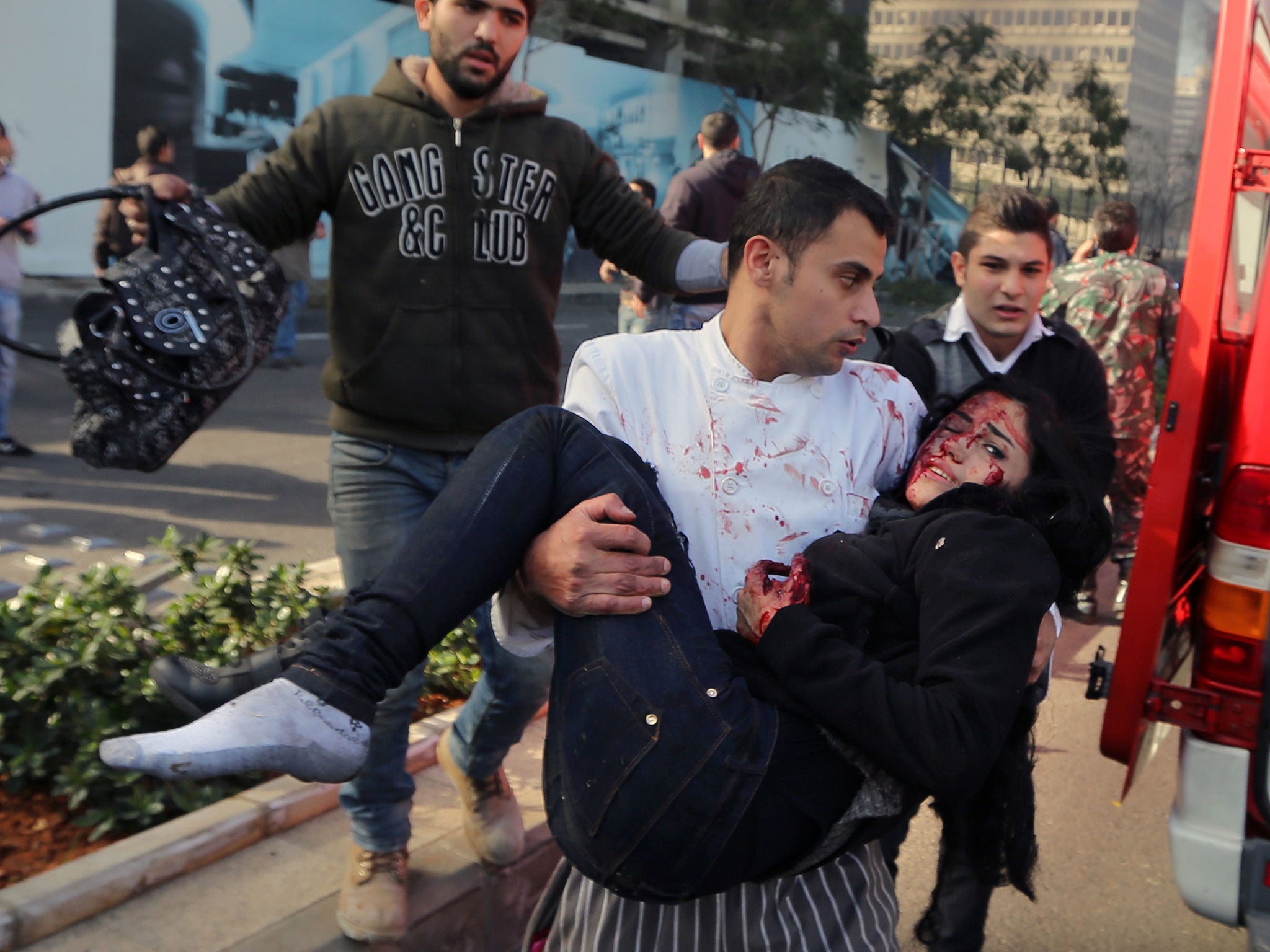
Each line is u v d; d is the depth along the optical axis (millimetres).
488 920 2789
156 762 1406
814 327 1628
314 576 4840
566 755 1530
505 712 2662
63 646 3254
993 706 1460
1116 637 5230
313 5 17703
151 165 8930
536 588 1545
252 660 1678
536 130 2594
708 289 2682
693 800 1465
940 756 1442
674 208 6801
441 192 2494
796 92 27562
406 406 2523
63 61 14594
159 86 15797
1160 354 5707
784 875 1616
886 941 1732
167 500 6258
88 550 5309
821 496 1707
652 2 25391
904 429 1866
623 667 1493
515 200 2551
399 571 1496
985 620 1498
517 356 2607
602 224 2725
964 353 2840
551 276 2666
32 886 2445
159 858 2594
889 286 31359
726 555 1659
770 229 1625
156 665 1658
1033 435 1781
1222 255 2455
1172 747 4395
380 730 2463
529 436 1556
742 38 25922
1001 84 26812
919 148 30109
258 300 2086
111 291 2004
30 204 7188
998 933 3117
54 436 7598
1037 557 1564
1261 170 2426
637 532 1510
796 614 1554
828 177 1628
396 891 2516
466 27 2398
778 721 1540
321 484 6828
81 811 2902
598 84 23828
